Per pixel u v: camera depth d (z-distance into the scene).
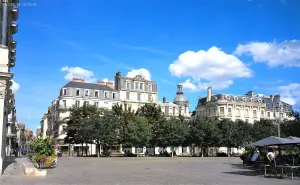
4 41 18.75
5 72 17.09
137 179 15.51
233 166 26.59
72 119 51.19
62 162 30.89
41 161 22.53
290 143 17.80
